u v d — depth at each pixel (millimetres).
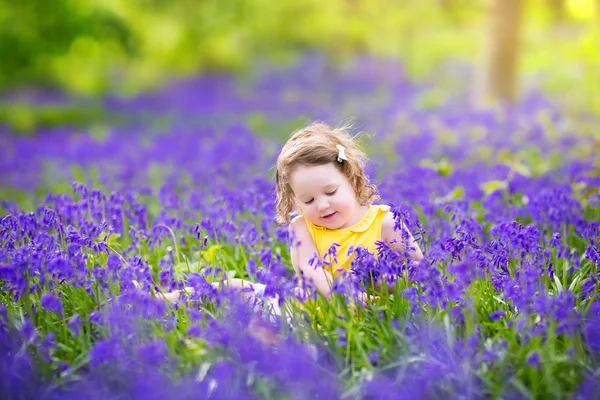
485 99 15156
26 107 19328
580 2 23719
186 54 26281
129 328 3629
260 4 26234
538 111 13602
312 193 4102
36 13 17672
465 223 4762
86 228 4824
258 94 23250
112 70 26219
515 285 3807
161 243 5234
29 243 4500
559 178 7277
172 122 17234
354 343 3576
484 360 3342
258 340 3549
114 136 13320
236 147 10500
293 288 3680
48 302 3670
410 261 4043
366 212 4309
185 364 3477
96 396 3172
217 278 4430
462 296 3740
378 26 26484
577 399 3076
